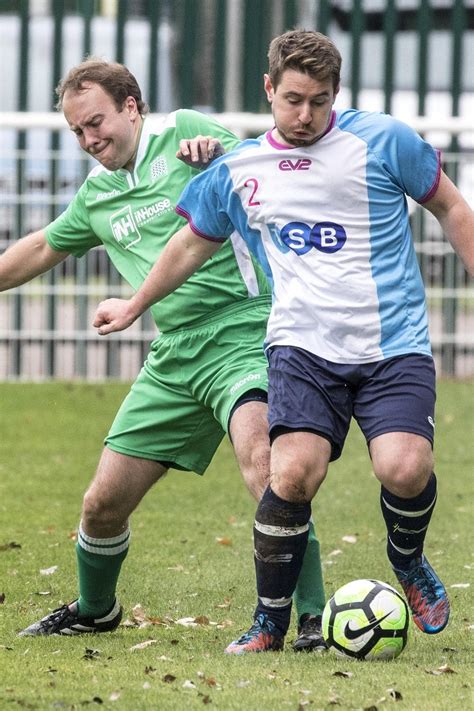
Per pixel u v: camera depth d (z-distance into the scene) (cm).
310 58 1580
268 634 1708
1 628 1942
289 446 1628
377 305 1636
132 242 1906
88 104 1841
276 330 1667
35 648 1781
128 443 1855
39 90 5912
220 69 5034
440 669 1595
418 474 1598
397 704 1437
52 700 1463
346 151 1648
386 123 1666
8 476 3347
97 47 5878
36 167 4716
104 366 5128
